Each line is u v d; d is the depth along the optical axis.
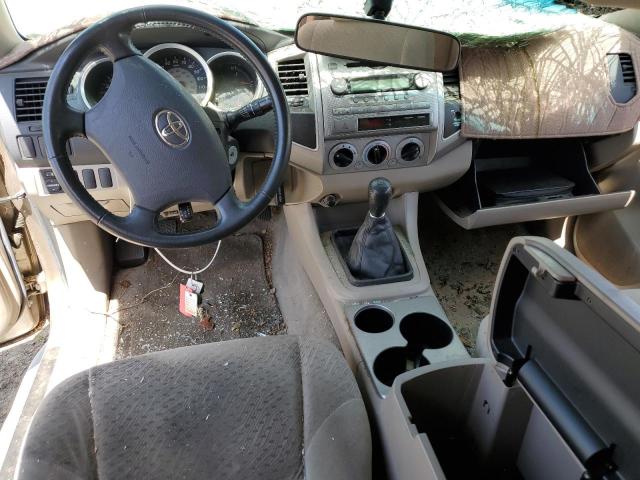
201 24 1.01
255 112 1.21
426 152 1.52
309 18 1.19
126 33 0.98
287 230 2.14
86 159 1.42
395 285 1.54
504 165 2.04
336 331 1.60
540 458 1.00
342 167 1.49
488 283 1.96
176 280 2.00
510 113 1.50
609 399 0.71
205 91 1.34
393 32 1.24
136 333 1.79
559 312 0.80
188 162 1.03
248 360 1.11
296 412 1.02
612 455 0.72
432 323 1.49
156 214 1.08
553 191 1.73
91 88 1.25
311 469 0.94
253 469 0.95
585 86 1.52
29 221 1.67
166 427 0.99
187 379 1.06
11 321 1.74
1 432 1.41
